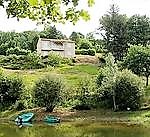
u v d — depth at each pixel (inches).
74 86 2342.5
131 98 2012.8
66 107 2170.3
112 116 1951.3
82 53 4456.2
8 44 4549.7
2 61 3501.5
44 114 2057.1
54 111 2113.7
